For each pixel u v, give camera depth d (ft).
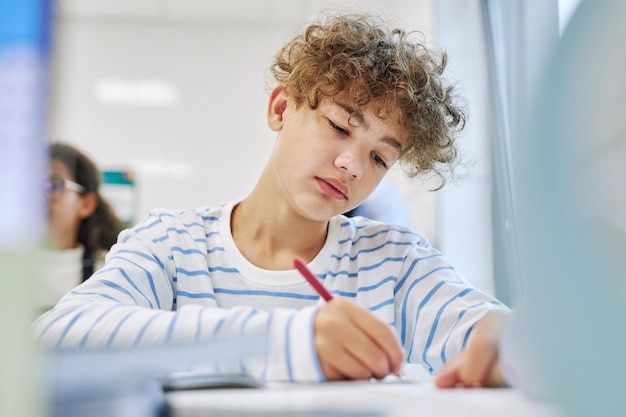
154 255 2.60
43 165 0.77
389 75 2.77
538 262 0.88
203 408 1.06
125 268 2.37
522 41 3.58
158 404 1.09
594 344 0.87
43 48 0.77
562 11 0.95
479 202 5.15
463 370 1.36
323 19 3.36
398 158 2.87
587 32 0.85
